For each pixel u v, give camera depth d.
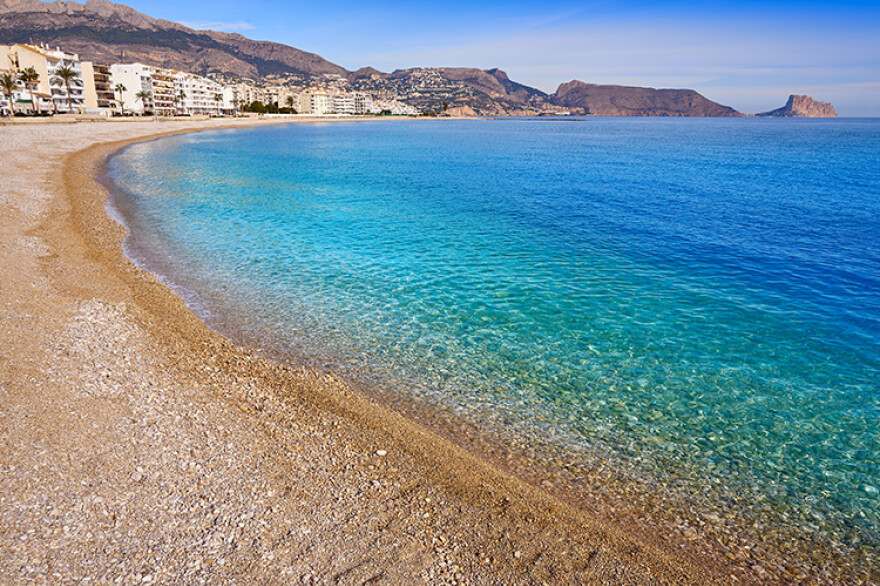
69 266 18.67
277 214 32.53
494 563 6.79
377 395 11.91
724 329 16.19
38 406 9.21
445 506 7.88
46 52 128.88
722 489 9.16
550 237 27.88
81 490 7.21
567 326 16.25
